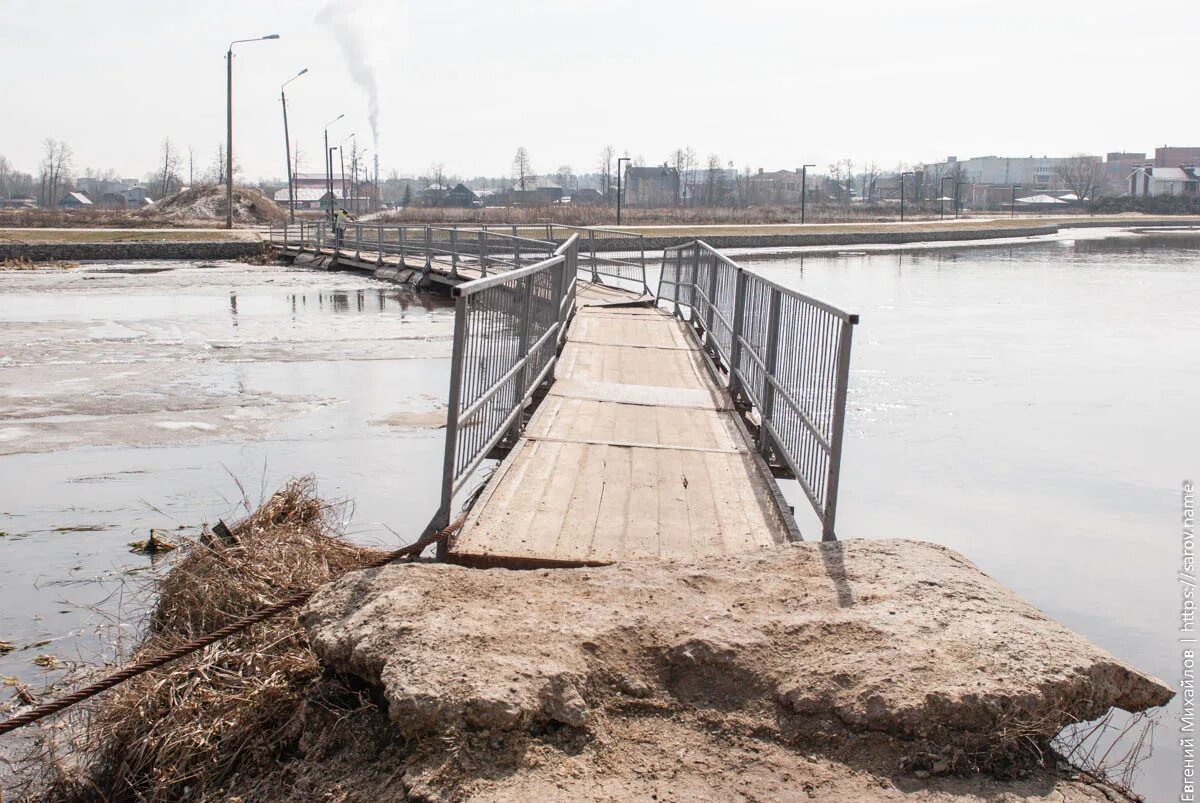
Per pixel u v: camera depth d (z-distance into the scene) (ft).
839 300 100.22
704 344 51.11
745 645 14.79
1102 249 217.15
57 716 16.84
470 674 13.69
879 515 31.35
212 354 57.77
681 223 316.81
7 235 181.88
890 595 16.33
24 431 38.50
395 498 29.99
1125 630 22.98
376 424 40.09
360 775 13.57
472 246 98.58
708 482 25.32
